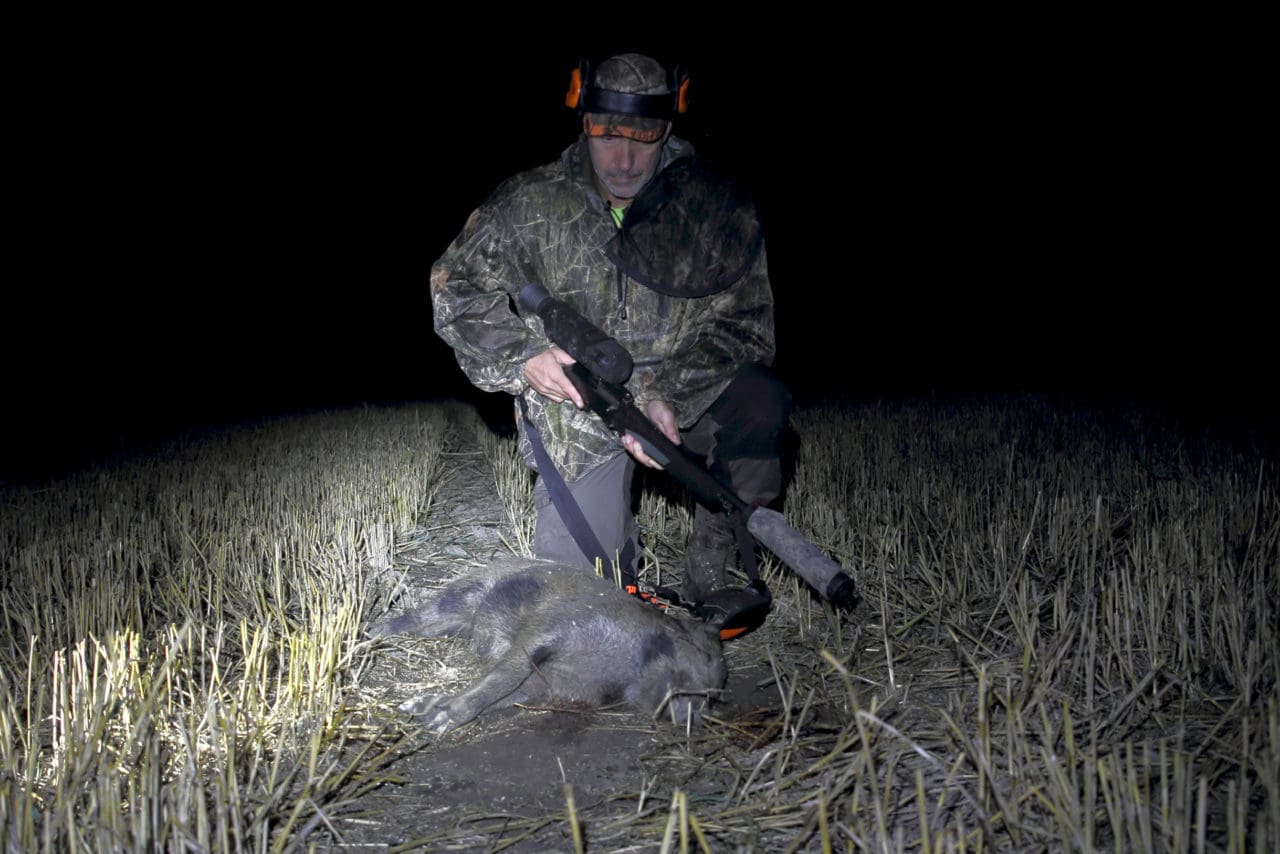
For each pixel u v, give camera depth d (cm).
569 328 368
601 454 403
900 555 475
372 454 805
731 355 397
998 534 474
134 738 281
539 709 349
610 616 343
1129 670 332
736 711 341
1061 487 602
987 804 258
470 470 862
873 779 249
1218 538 450
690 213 391
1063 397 1113
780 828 267
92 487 696
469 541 596
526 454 422
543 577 372
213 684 333
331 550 513
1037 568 464
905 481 625
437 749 322
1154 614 358
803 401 1166
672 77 380
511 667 340
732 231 395
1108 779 262
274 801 271
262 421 1148
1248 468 631
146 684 322
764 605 388
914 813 268
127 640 349
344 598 412
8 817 244
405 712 339
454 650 400
